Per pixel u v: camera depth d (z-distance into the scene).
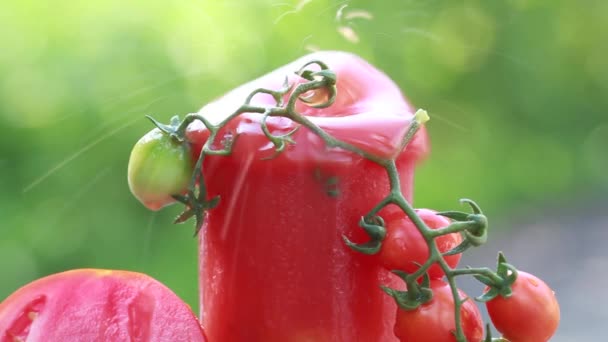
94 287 0.84
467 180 2.85
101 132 1.81
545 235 3.07
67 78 1.85
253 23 1.45
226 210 0.82
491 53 2.93
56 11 1.87
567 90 3.41
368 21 1.32
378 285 0.83
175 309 0.83
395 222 0.81
